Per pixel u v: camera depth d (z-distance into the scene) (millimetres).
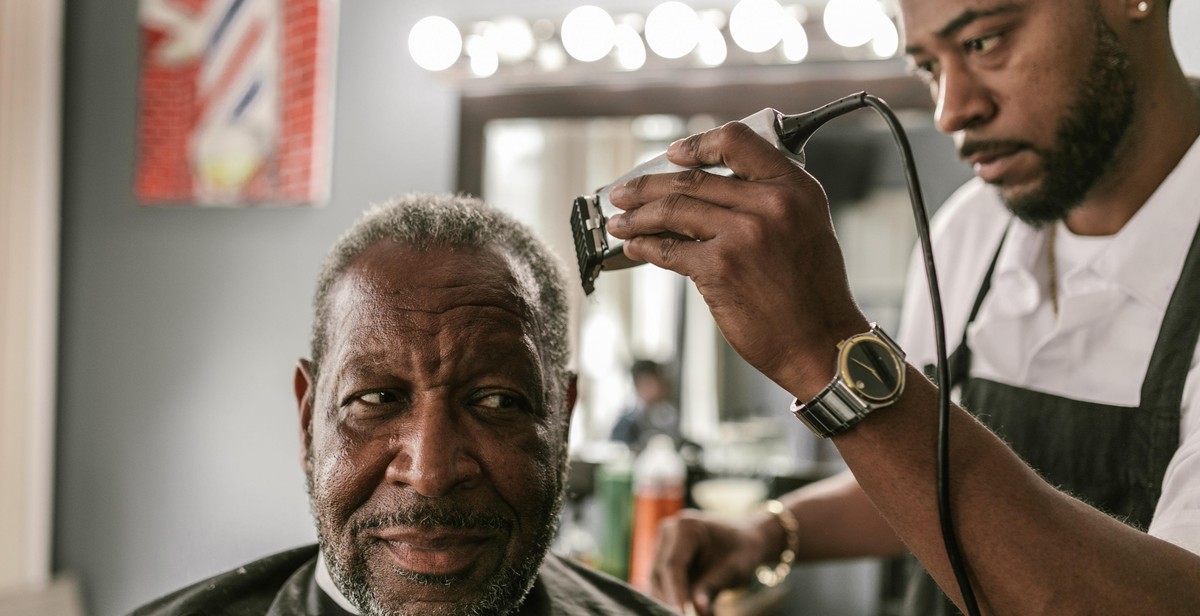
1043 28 845
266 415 2275
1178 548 618
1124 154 935
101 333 2410
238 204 2279
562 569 931
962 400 1139
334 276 746
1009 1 837
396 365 686
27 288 2373
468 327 691
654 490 1926
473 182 2113
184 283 2340
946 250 1213
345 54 2193
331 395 708
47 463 2418
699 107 1996
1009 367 1086
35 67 2371
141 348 2377
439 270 705
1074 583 572
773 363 595
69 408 2438
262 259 2271
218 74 2270
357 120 2188
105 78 2410
